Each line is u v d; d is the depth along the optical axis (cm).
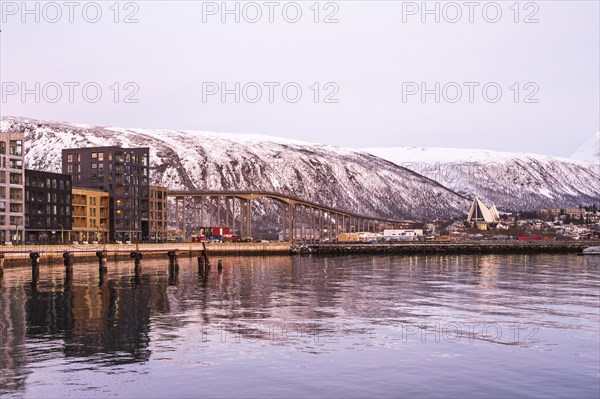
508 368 4528
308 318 6719
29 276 12156
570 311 7294
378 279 12156
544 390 4019
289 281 11569
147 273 13250
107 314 7019
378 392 3981
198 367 4556
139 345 5281
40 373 4394
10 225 18588
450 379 4253
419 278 12438
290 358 4822
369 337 5631
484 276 13062
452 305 7844
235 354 4953
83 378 4278
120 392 3984
